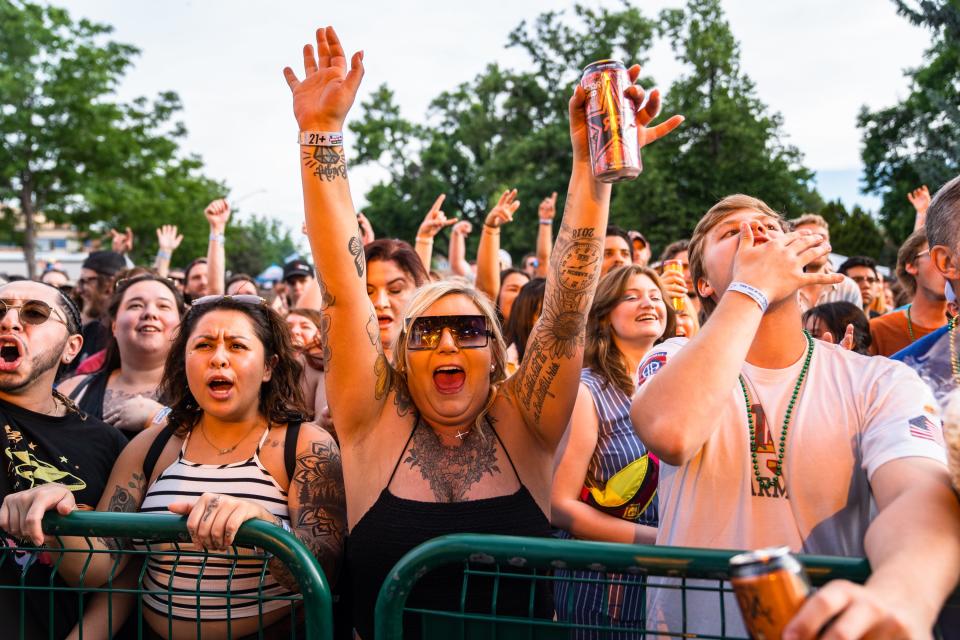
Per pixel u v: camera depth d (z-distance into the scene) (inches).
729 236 77.7
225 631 87.4
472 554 66.1
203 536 72.4
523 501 85.2
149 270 173.5
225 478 94.4
